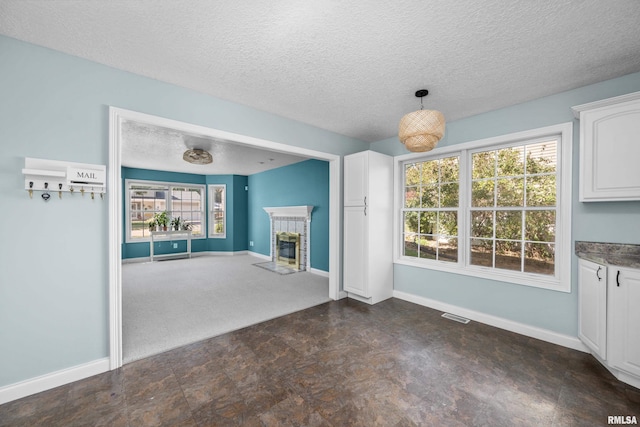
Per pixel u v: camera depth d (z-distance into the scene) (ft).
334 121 11.12
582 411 5.52
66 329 6.48
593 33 5.60
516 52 6.32
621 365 6.27
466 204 10.72
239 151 16.66
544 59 6.60
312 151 11.63
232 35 5.79
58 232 6.38
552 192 8.83
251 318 10.35
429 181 12.14
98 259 6.88
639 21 5.21
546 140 8.88
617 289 6.34
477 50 6.26
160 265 20.80
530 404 5.74
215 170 24.20
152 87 7.62
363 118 10.77
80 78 6.61
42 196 6.18
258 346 8.23
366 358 7.55
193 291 13.92
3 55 5.77
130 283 15.44
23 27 5.52
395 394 6.07
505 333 9.09
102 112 6.88
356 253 12.21
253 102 9.27
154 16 5.21
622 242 7.27
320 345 8.30
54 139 6.28
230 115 9.13
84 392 6.11
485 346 8.21
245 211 26.89
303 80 7.75
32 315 6.09
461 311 10.60
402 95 8.68
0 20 5.29
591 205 7.77
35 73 6.09
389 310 11.24
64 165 6.35
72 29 5.59
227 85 8.05
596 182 6.98
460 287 10.68
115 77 7.06
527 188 9.34
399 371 6.93
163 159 19.11
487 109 9.71
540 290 8.72
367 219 11.78
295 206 19.71
